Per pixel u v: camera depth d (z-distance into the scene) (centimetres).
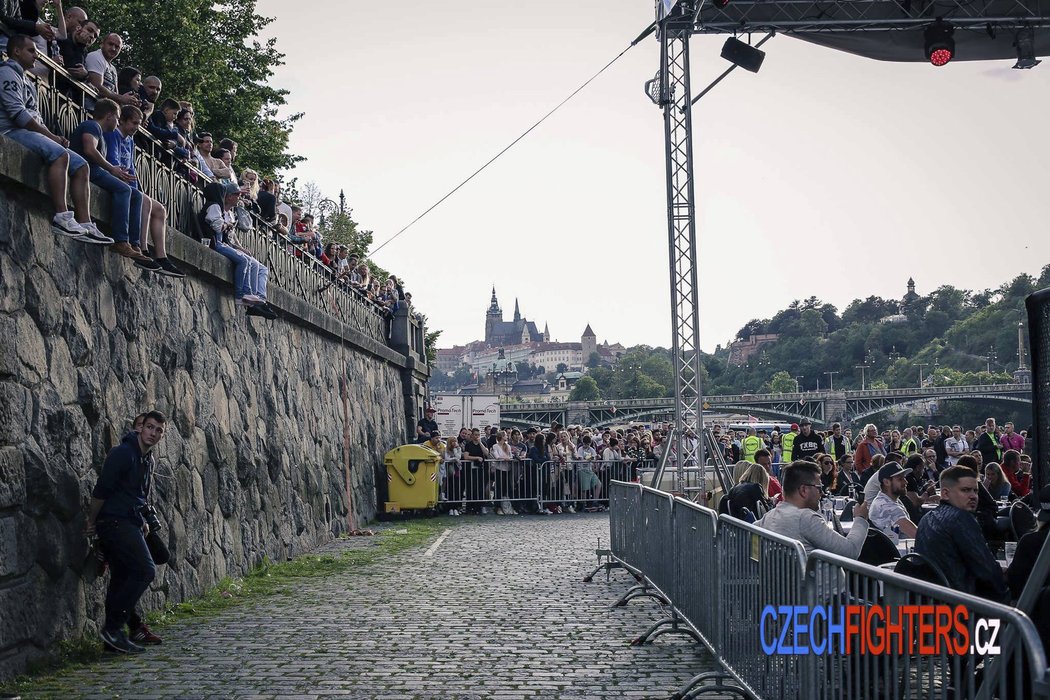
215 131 3309
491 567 1485
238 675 778
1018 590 641
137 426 896
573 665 825
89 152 948
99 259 983
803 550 561
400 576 1381
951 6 1733
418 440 2822
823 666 528
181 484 1152
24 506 786
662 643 919
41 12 996
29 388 813
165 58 2916
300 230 2109
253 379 1512
